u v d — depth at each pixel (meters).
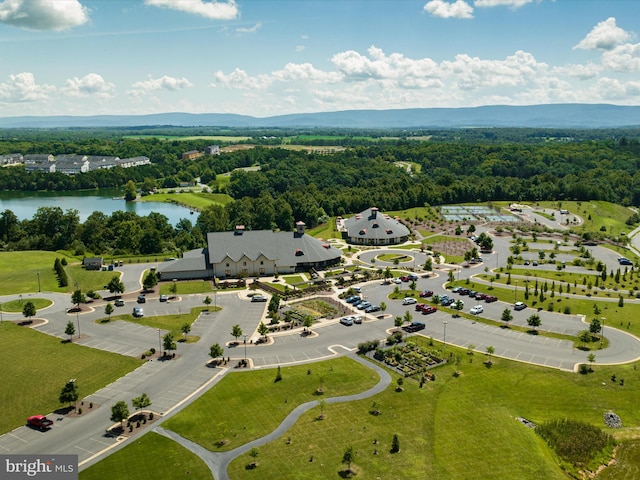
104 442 81.62
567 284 173.25
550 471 76.31
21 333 125.94
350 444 81.06
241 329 129.50
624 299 157.00
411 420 88.44
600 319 138.25
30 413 90.12
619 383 103.12
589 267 196.38
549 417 91.56
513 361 112.38
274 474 73.88
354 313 142.25
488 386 101.25
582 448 82.56
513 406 94.56
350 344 120.88
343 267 192.25
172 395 96.31
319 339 123.69
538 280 177.88
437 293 162.00
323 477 73.19
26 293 157.12
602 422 90.88
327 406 92.38
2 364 108.81
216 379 102.69
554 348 119.62
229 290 163.25
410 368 107.81
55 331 127.38
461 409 92.38
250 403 93.44
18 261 198.88
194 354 114.50
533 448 81.62
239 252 180.00
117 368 107.25
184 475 73.75
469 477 74.31
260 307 147.12
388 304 150.50
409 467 75.88
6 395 96.19
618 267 197.50
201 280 174.75
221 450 79.50
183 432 84.31
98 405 92.75
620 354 116.75
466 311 145.12
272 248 185.38
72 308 144.38
